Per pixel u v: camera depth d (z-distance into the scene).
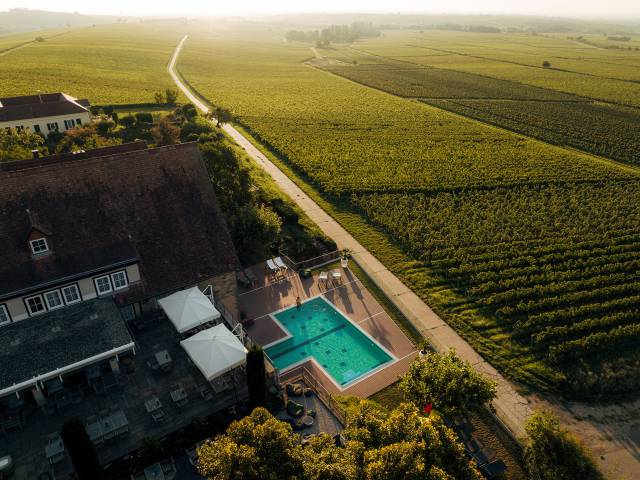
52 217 33.12
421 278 49.81
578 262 52.19
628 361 39.06
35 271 31.69
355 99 143.12
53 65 163.38
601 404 35.28
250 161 82.44
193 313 34.19
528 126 112.06
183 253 37.22
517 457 30.31
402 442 22.55
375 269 51.44
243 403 31.73
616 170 82.25
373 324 42.62
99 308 33.50
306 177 77.25
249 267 50.00
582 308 44.09
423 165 82.06
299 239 55.69
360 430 24.31
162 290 36.00
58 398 29.84
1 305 30.92
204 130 90.19
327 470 21.73
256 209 51.06
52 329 31.53
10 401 29.12
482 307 45.56
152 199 37.06
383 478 20.98
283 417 31.22
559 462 26.69
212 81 165.38
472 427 31.98
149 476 26.23
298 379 35.03
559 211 65.06
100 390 31.03
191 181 38.94
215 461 21.42
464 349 40.25
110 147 49.28
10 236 31.62
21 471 26.08
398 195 68.88
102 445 27.98
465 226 60.22
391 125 111.44
